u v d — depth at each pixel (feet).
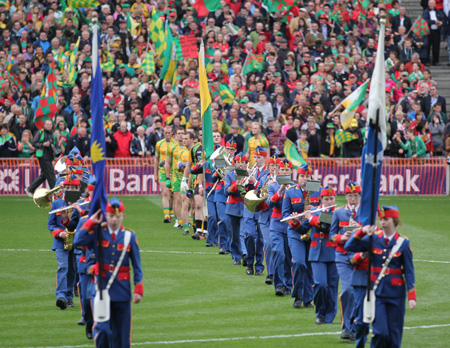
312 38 358.43
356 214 130.00
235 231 196.24
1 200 311.47
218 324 137.90
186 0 384.27
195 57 337.93
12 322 138.92
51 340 126.41
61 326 136.26
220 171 207.72
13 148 320.50
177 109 309.22
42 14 368.89
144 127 320.70
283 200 153.48
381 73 113.91
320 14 375.45
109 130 317.83
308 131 312.50
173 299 158.10
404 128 325.01
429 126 332.19
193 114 287.07
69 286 151.64
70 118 312.50
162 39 334.03
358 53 357.41
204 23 366.84
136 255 110.52
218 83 316.40
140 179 319.68
